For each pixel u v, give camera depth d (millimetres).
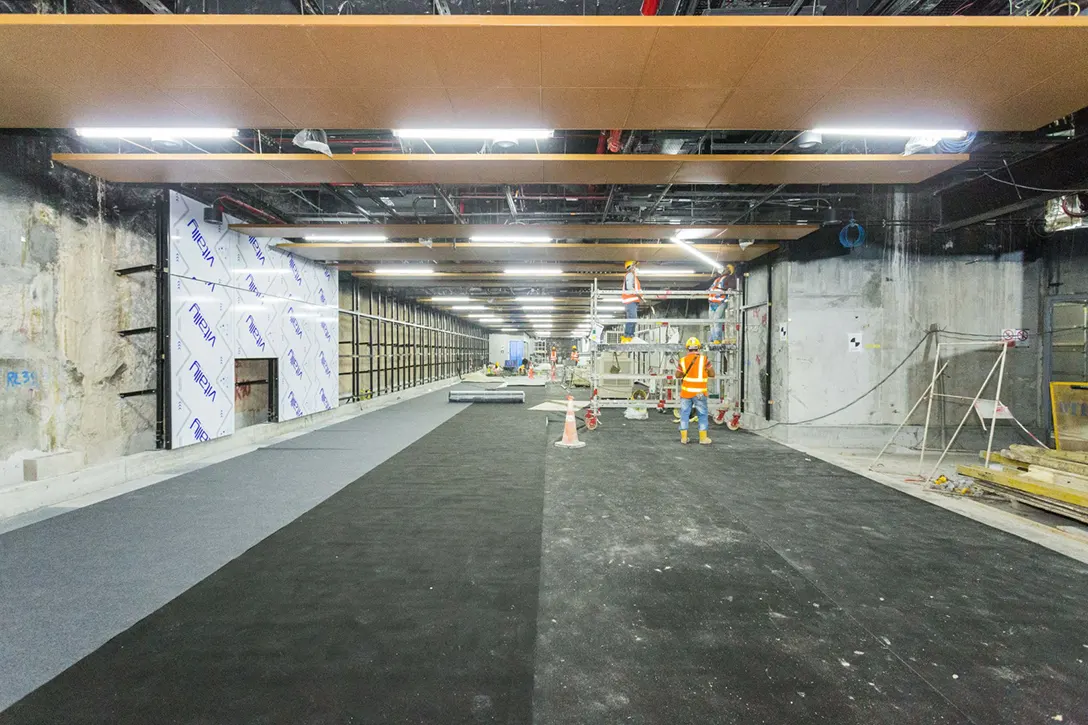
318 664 2225
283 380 8891
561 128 4410
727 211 7645
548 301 19203
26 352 4719
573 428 7734
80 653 2295
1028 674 2211
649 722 1890
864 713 1949
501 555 3469
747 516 4371
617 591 2951
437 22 2941
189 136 4688
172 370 6246
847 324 8094
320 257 9602
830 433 8078
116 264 5703
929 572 3256
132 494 4973
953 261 7926
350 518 4246
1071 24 2914
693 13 3721
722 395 10203
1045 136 4969
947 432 7922
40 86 3619
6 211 4531
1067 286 7430
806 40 3113
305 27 2967
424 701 1990
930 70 3455
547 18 2926
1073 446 6086
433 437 8453
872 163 5043
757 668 2230
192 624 2553
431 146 5504
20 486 4395
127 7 3775
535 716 1911
